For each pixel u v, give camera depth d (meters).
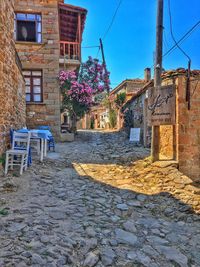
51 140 11.98
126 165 9.32
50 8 15.55
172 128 8.91
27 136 7.98
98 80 18.31
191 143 8.57
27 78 15.45
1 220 4.57
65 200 5.90
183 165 8.52
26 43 15.27
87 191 6.59
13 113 9.28
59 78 15.55
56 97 15.50
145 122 13.50
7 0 8.33
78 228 4.59
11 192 5.98
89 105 17.16
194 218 5.55
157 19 8.66
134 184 7.34
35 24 15.57
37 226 4.46
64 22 17.42
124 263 3.77
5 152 7.85
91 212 5.36
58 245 3.94
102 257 3.83
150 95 8.83
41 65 15.43
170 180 7.49
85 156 10.95
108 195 6.43
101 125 32.22
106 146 13.60
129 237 4.52
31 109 15.23
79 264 3.62
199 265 3.97
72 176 7.85
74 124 17.72
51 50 15.55
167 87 8.55
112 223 4.99
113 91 30.08
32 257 3.55
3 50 7.76
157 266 3.80
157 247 4.32
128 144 13.98
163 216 5.61
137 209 5.80
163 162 8.60
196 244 4.56
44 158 10.00
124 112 19.19
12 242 3.88
